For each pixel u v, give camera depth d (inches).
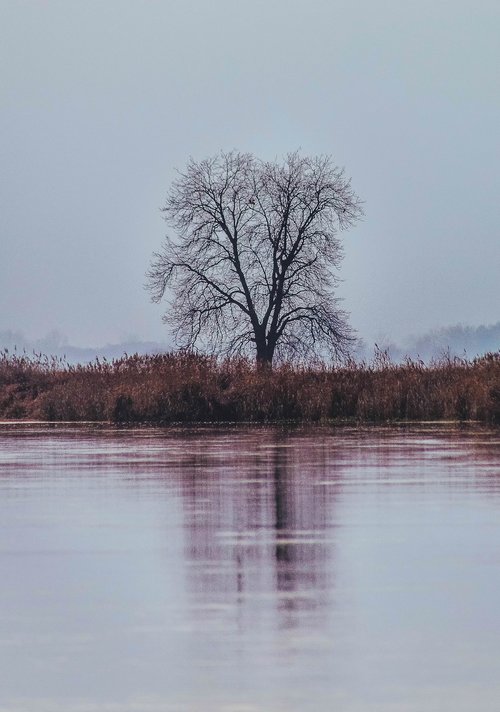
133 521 1617.9
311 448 2888.8
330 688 834.2
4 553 1368.1
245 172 6909.5
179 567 1268.5
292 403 4220.0
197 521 1610.5
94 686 845.2
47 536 1491.1
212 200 6899.6
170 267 6845.5
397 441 3129.9
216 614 1047.6
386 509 1706.4
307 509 1717.5
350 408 4207.7
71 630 1000.9
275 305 6875.0
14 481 2176.4
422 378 4190.5
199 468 2378.2
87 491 1991.9
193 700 811.4
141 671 878.4
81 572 1248.2
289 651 925.2
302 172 6943.9
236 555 1336.1
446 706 796.0
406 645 941.8
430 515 1641.2
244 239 6889.8
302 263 6875.0
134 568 1267.2
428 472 2244.1
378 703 802.8
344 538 1446.9
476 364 4195.4
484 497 1839.3
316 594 1123.9
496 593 1123.9
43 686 847.1
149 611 1064.2
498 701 805.9
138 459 2628.0
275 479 2139.5
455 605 1075.3
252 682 849.5
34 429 4003.4
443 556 1315.2
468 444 2997.0
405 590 1139.3
